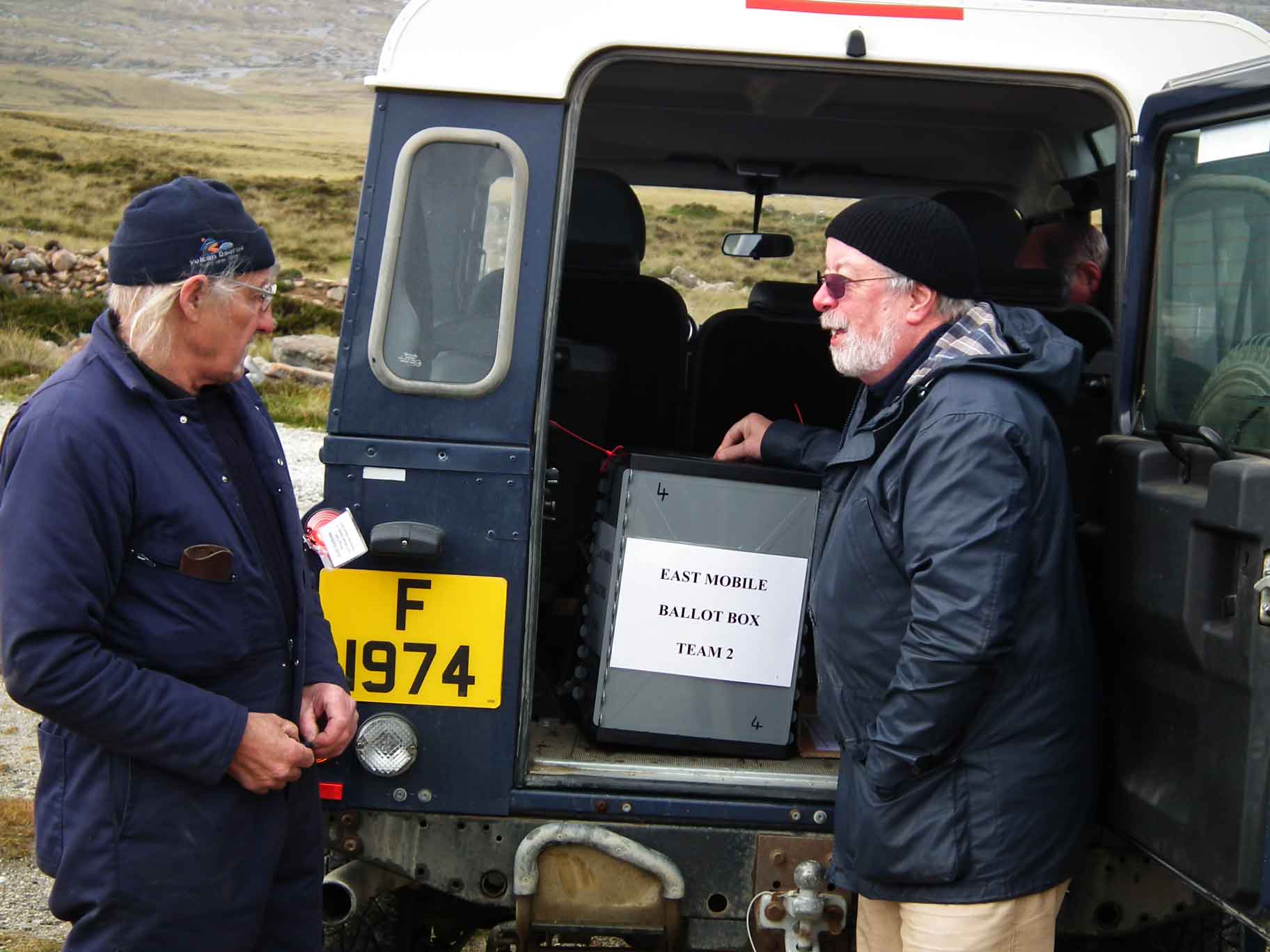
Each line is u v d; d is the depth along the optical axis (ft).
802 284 14.56
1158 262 9.23
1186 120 8.75
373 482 9.74
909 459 8.53
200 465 7.91
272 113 375.45
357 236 9.72
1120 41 10.24
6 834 15.94
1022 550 8.24
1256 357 8.07
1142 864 10.09
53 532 7.34
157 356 7.83
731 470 10.34
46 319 90.58
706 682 10.52
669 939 9.88
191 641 7.84
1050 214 15.42
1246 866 7.66
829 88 12.76
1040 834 8.62
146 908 7.69
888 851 8.67
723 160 16.19
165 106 370.73
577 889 9.98
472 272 9.78
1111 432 11.32
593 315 14.69
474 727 9.86
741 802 10.02
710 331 14.55
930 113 13.60
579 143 15.94
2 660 7.39
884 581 8.77
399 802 9.89
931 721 8.23
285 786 8.27
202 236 7.70
